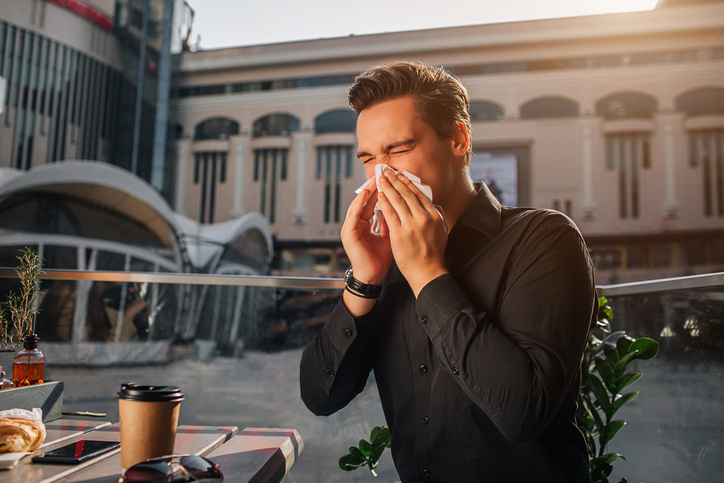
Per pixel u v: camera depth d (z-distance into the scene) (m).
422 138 0.83
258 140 30.38
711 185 25.92
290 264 29.09
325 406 0.95
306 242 29.20
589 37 27.81
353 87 0.90
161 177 28.47
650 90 27.02
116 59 28.55
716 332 1.27
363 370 1.00
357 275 0.87
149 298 2.15
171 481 0.60
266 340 2.06
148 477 0.59
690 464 1.35
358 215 0.85
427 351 0.84
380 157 0.85
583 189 27.09
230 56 31.14
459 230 0.88
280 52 30.88
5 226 15.45
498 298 0.79
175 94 30.05
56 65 25.58
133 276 2.15
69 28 26.19
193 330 2.11
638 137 26.95
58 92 25.59
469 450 0.78
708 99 26.44
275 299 2.09
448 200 0.91
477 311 0.73
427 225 0.75
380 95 0.85
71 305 2.15
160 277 2.14
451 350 0.71
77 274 2.15
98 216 17.70
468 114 0.92
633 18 27.39
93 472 0.68
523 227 0.81
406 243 0.75
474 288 0.81
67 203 16.81
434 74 0.88
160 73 28.81
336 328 0.89
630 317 1.68
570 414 0.83
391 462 1.73
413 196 0.76
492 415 0.69
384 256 0.88
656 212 26.19
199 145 30.73
